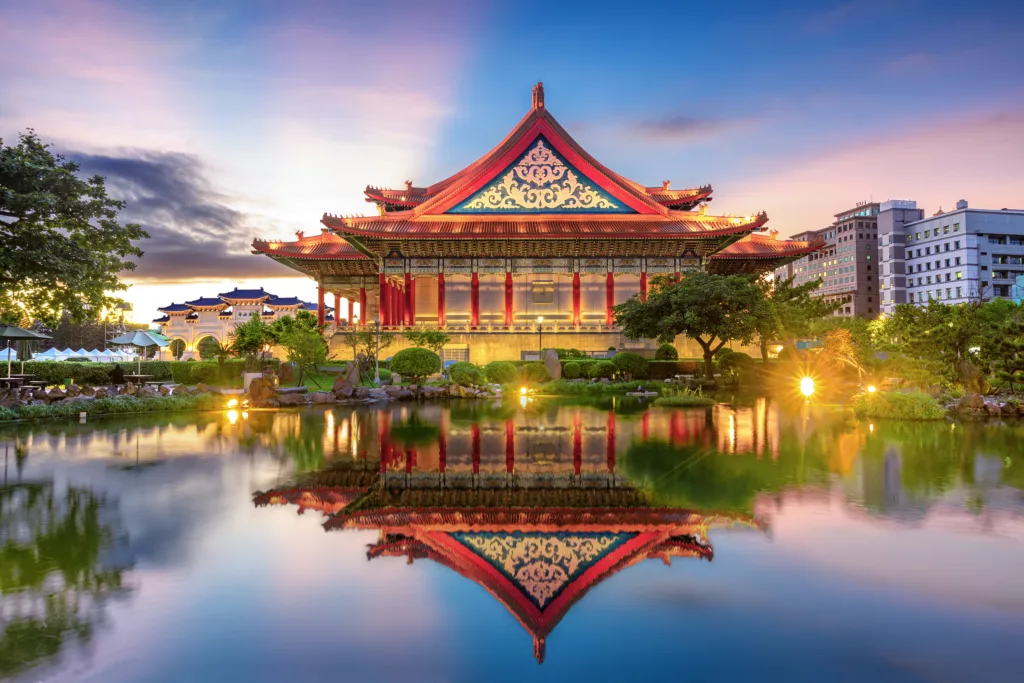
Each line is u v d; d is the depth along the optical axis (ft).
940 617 23.02
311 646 21.31
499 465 51.90
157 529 33.65
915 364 103.30
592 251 220.43
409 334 176.65
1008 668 19.62
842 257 523.70
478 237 203.00
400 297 256.11
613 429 74.43
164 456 56.65
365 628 22.70
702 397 111.86
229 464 52.65
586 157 219.00
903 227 472.03
